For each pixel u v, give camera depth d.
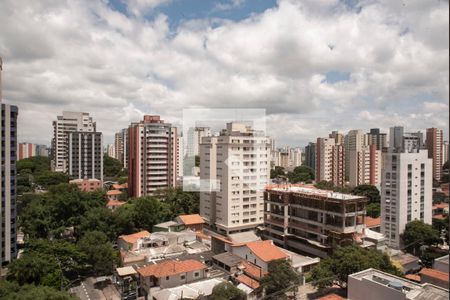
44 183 148.75
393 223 84.06
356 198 68.19
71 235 92.69
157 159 132.62
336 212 67.56
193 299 48.78
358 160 151.25
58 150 189.25
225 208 90.69
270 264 58.75
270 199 83.88
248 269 60.25
